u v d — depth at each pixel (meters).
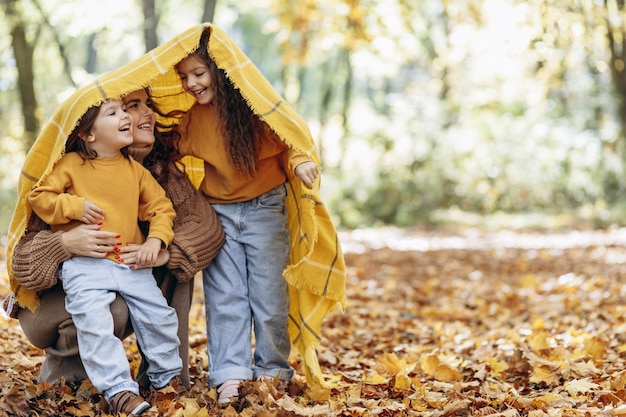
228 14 24.09
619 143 20.33
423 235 18.05
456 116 22.41
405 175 21.00
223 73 3.70
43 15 14.88
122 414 3.26
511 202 21.47
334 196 20.62
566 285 8.96
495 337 6.10
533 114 22.11
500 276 10.73
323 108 24.25
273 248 3.87
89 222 3.42
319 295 3.89
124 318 3.49
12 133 15.91
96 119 3.46
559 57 16.59
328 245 3.80
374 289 9.26
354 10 13.18
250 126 3.76
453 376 4.54
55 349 3.75
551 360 4.86
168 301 3.78
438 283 9.91
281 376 3.98
